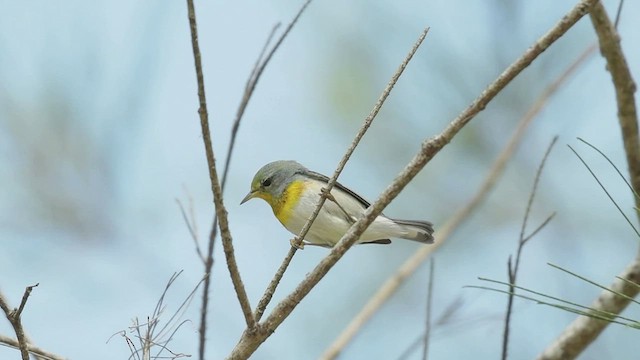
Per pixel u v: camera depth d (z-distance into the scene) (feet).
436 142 21.08
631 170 29.63
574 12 20.40
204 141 19.24
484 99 20.83
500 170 34.40
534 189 23.86
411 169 21.04
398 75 21.74
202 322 22.08
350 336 31.27
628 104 28.71
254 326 21.02
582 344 29.50
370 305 32.17
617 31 27.78
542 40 20.58
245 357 21.04
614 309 28.71
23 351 19.24
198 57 18.67
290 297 21.20
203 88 18.89
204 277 22.17
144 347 20.97
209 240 22.74
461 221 34.47
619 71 28.25
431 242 34.99
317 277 21.30
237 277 20.42
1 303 19.19
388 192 21.29
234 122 23.20
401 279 32.86
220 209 19.72
